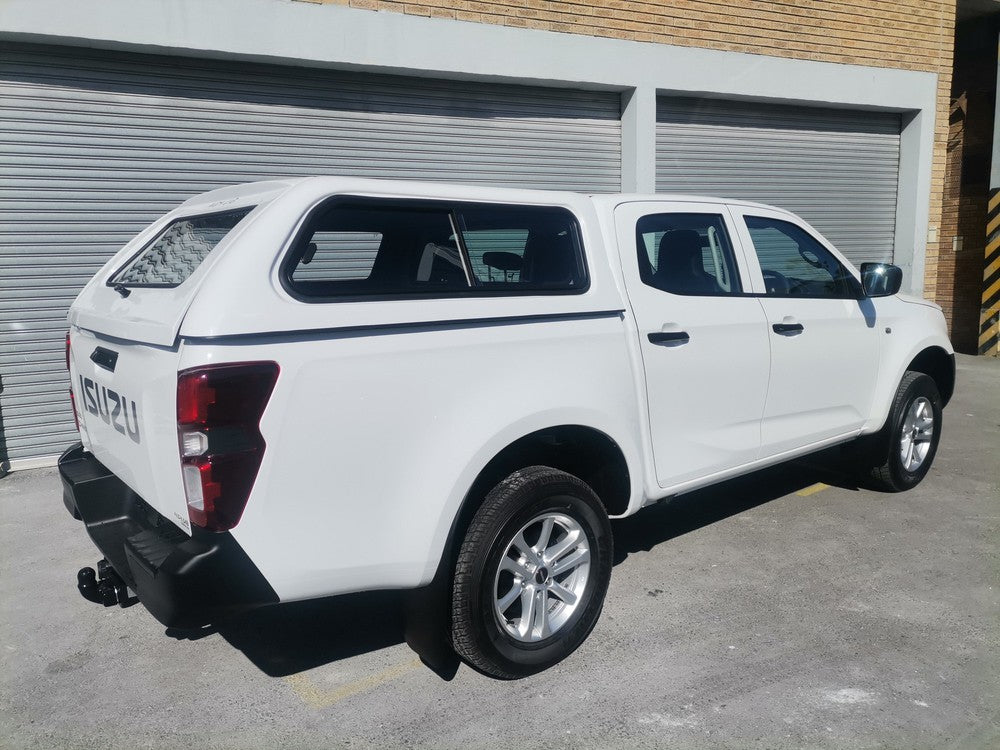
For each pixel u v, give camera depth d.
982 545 4.32
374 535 2.62
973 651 3.21
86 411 3.31
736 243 4.03
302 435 2.43
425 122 7.27
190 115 6.30
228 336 2.31
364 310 2.57
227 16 6.05
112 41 5.73
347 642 3.41
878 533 4.52
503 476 3.09
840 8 9.12
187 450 2.32
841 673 3.06
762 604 3.65
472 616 2.81
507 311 2.94
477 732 2.74
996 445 6.46
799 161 9.60
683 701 2.89
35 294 6.01
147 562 2.44
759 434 4.07
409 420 2.65
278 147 6.67
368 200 2.77
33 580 4.07
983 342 11.27
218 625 3.58
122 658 3.29
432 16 6.84
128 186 6.18
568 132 7.99
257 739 2.73
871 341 4.70
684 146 8.77
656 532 4.61
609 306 3.30
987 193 11.70
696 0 8.15
